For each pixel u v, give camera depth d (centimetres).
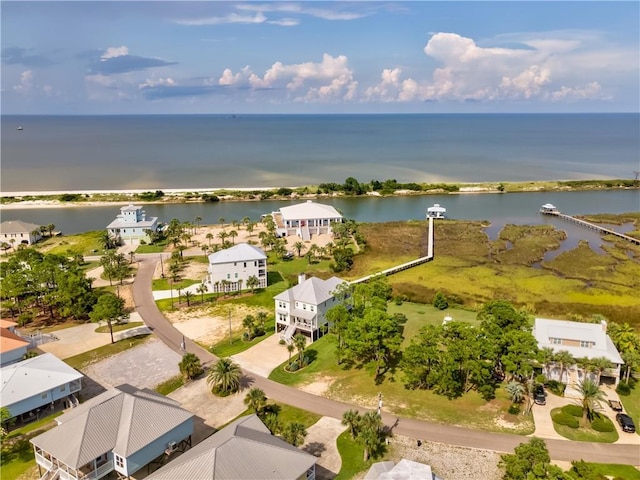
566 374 7312
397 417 6619
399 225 18188
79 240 16175
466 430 6334
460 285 11788
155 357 8394
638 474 5497
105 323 9806
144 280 12269
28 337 9119
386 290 9775
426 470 4834
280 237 15775
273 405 6900
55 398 6781
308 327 8894
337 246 14688
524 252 14650
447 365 6888
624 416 6425
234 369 7219
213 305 10706
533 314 10169
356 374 7762
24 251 12694
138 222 16125
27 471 5609
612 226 18325
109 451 5225
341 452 5903
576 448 5959
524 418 6569
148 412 5581
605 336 7612
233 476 4503
